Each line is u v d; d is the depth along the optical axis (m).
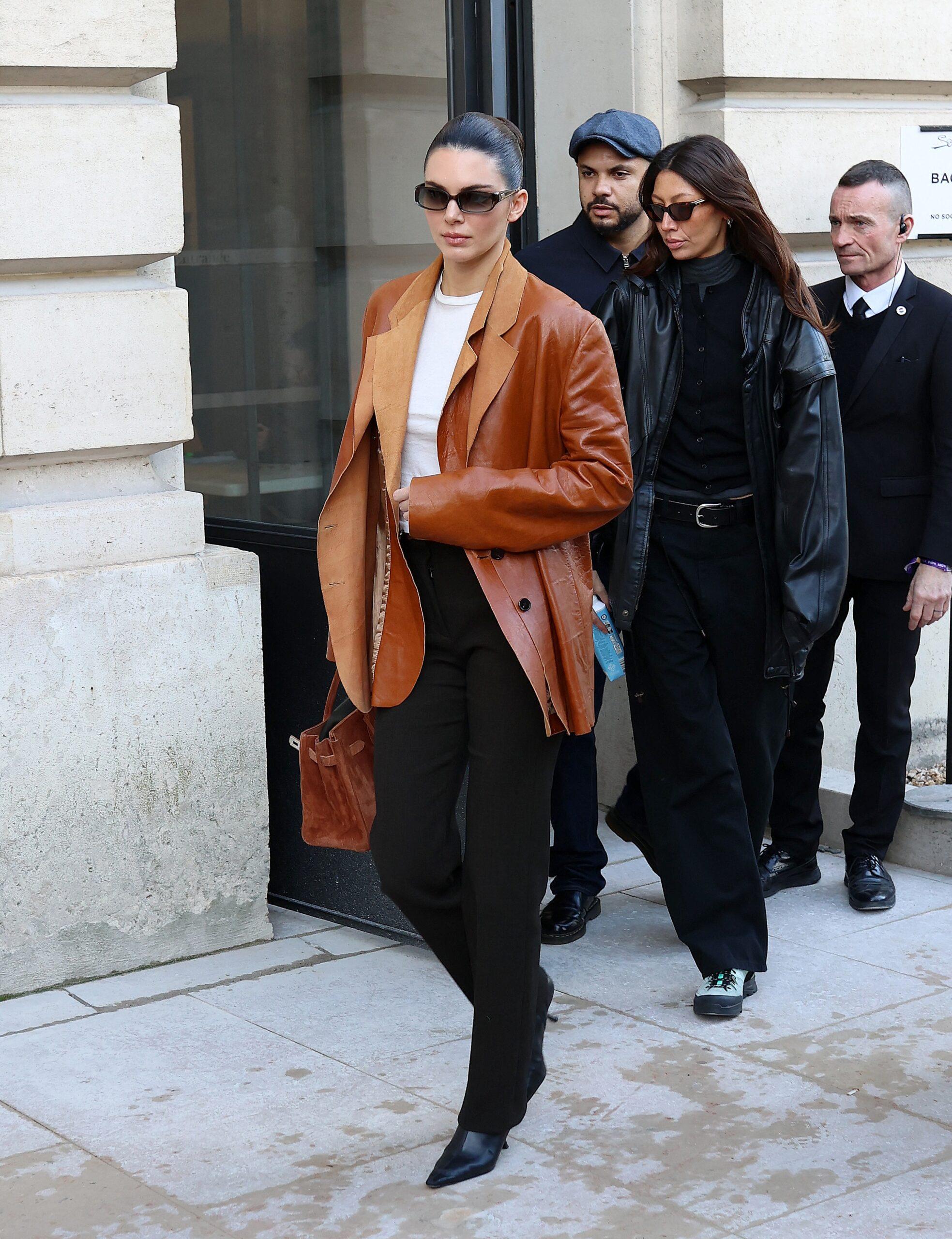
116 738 3.75
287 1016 3.58
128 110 3.66
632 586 3.60
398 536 2.71
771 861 4.45
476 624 2.72
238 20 4.38
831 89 5.01
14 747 3.61
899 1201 2.74
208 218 4.45
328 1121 3.06
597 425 2.72
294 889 4.31
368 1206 2.73
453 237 2.66
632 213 4.21
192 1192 2.79
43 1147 2.97
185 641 3.84
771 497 3.59
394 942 4.05
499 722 2.72
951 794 4.74
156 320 3.76
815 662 4.34
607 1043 3.42
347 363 4.29
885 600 4.31
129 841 3.81
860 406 4.27
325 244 4.30
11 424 3.59
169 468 3.90
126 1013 3.60
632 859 4.78
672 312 3.58
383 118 4.21
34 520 3.64
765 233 3.50
